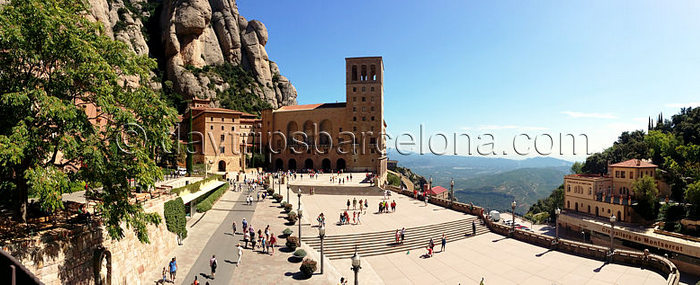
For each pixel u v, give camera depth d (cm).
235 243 3250
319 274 2609
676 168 6638
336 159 10544
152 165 1989
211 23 15712
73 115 1516
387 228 3894
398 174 15950
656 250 4975
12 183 1830
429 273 2961
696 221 5000
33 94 1489
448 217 4472
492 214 5162
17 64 1638
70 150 1549
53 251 1648
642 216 5819
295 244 3119
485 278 2872
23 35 1520
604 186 6781
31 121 1531
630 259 3120
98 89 1748
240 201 5294
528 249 3619
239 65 16200
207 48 14950
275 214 4412
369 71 10475
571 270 3034
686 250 4547
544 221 8281
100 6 10912
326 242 3444
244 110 14300
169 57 13325
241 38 16962
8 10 1510
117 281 2069
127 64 1964
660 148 7994
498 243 3822
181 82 12938
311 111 10894
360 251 3375
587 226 6191
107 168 1798
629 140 10200
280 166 11162
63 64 1775
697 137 7975
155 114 1952
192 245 3166
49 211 2102
